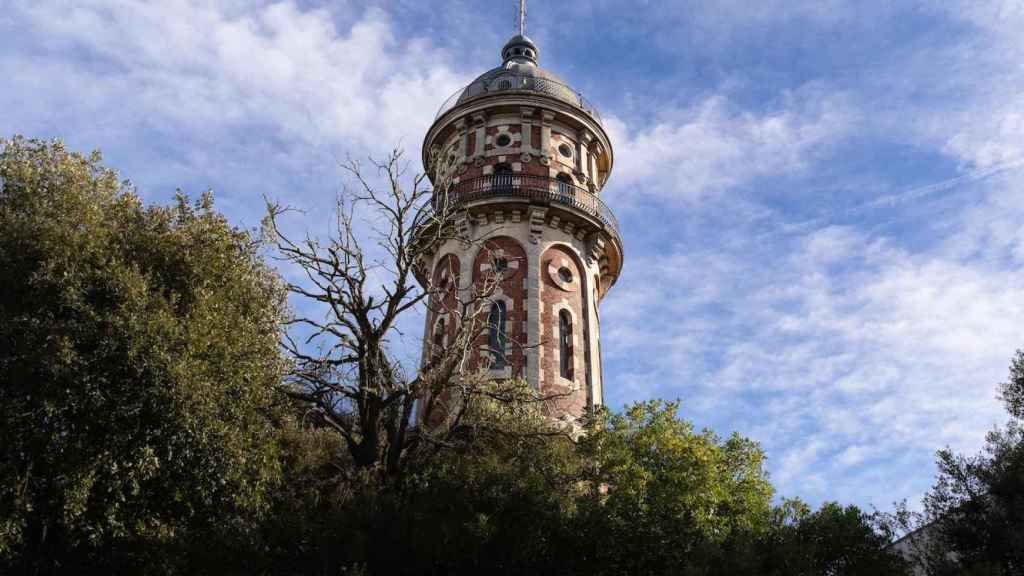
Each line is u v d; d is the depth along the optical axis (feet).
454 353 85.81
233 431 61.72
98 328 58.54
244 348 65.77
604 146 141.18
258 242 77.15
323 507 74.13
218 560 60.54
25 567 60.23
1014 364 87.25
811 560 63.77
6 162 64.95
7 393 56.65
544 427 87.97
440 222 94.38
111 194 69.77
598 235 129.80
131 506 60.59
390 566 64.85
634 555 67.00
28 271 59.57
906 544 82.89
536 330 116.16
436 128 140.26
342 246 81.66
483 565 65.31
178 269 66.74
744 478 88.33
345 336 79.97
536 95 134.92
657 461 81.20
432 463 76.43
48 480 57.31
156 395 57.47
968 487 76.28
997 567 62.80
